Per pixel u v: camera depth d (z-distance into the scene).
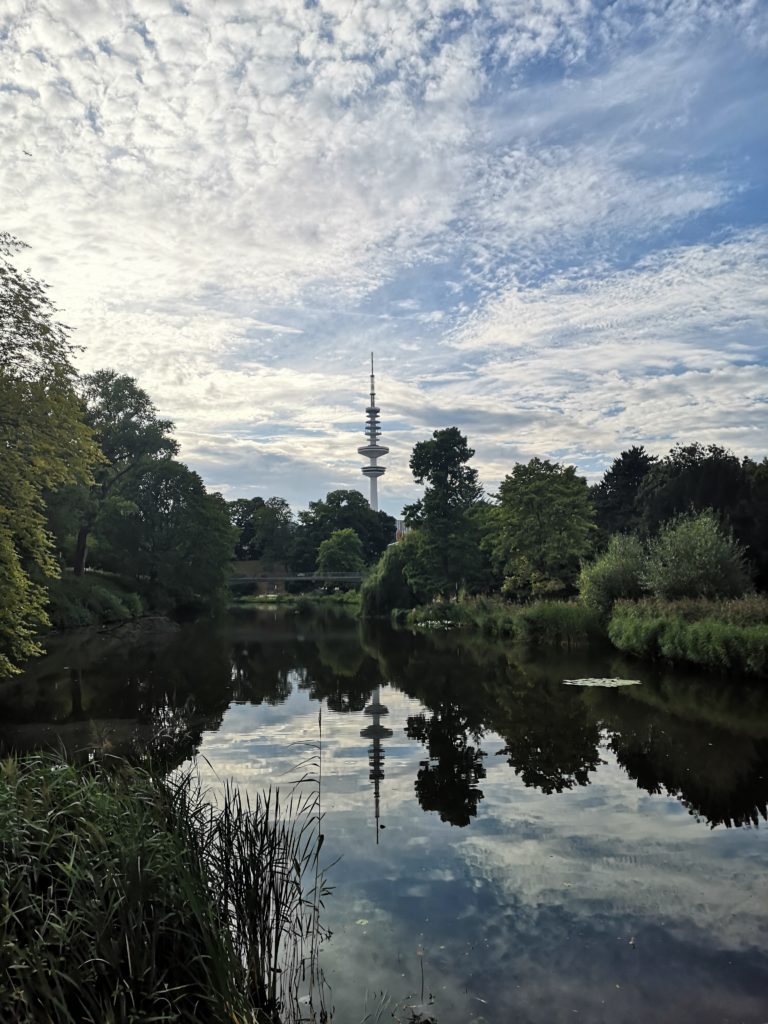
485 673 20.55
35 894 4.68
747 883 6.50
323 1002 4.81
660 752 11.20
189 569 50.09
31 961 4.02
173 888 4.81
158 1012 4.29
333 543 93.12
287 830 7.88
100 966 4.27
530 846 7.45
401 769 10.50
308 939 5.61
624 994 4.86
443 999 4.83
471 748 11.76
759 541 30.33
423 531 45.41
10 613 13.97
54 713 15.02
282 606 76.44
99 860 4.79
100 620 38.34
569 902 6.19
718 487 35.12
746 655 17.28
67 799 5.52
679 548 24.12
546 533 34.97
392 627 39.88
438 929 5.75
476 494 51.28
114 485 48.41
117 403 47.28
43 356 15.19
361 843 7.56
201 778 9.95
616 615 25.05
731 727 12.77
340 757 11.22
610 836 7.71
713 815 8.32
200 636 34.81
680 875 6.70
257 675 20.94
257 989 4.84
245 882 5.31
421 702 16.20
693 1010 4.67
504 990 4.92
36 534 14.73
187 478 50.56
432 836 7.75
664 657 20.92
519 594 37.34
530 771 10.32
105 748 11.13
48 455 15.14
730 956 5.30
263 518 115.00
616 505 50.78
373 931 5.73
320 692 17.84
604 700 15.72
